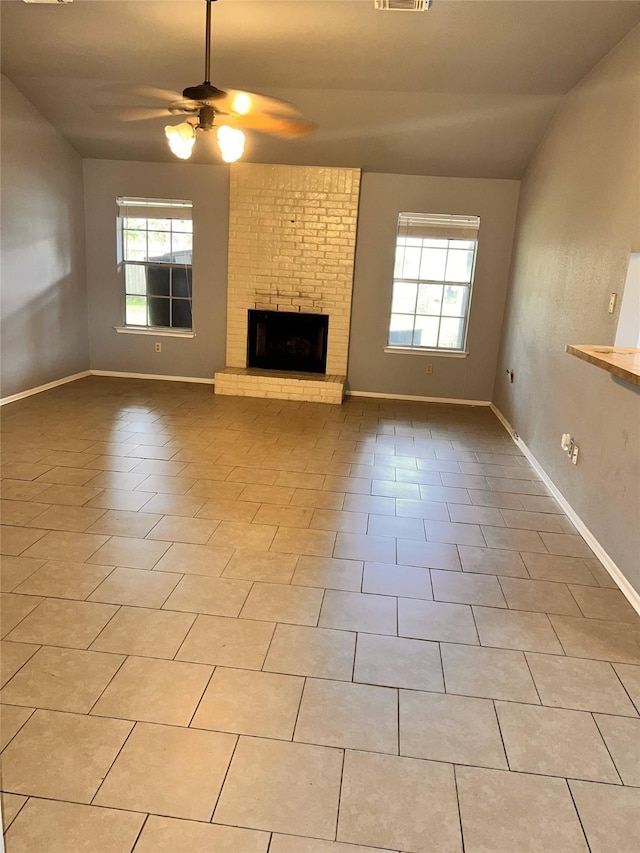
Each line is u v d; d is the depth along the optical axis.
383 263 6.22
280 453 4.48
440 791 1.64
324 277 6.23
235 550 2.94
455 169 5.76
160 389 6.36
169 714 1.86
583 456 3.40
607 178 3.44
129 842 1.45
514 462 4.56
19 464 3.99
